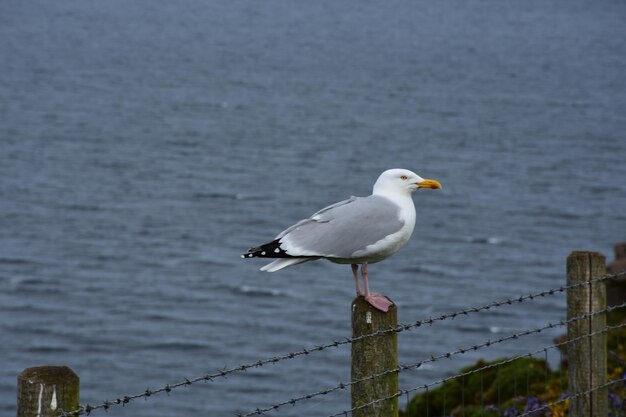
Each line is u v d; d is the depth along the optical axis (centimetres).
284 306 5653
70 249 6800
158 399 4212
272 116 14225
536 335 5016
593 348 786
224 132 12606
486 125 13062
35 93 15962
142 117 13862
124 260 6594
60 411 464
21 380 462
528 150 10981
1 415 4322
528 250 6831
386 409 619
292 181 9362
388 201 792
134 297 5834
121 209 8031
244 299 5800
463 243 6962
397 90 17375
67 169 9712
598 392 790
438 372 4447
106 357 4916
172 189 8888
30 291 5903
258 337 5162
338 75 19875
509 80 18838
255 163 10306
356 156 10775
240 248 7000
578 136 11981
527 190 8756
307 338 5134
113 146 11250
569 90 17300
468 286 5997
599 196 8531
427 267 6353
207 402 4162
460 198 8362
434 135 12238
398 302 5656
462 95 16562
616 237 7231
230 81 18825
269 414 3934
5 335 5191
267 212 8094
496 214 7806
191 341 5100
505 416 1055
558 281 6122
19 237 7069
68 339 5162
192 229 7462
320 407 3997
